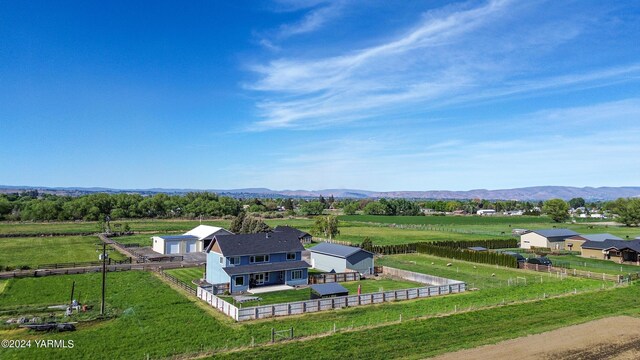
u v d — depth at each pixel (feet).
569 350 98.17
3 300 144.05
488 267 231.30
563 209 551.59
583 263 247.91
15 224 448.65
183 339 106.11
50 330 111.86
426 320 121.19
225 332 111.55
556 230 326.65
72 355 95.81
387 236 383.24
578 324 117.91
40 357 94.48
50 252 258.16
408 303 143.13
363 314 129.08
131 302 141.90
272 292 165.58
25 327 114.21
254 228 285.84
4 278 179.01
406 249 287.28
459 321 120.47
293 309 130.11
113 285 168.14
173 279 176.24
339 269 208.54
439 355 94.53
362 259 206.90
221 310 132.16
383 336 107.34
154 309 133.69
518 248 323.98
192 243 267.59
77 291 157.28
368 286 179.73
